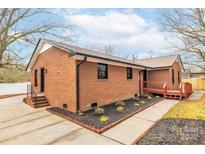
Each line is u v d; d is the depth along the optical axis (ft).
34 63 40.37
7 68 48.60
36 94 33.53
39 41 33.37
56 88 29.60
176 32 41.60
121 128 18.39
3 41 43.93
